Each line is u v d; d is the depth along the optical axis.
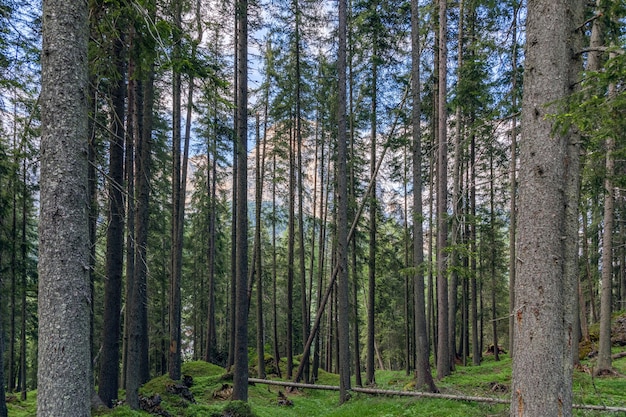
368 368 17.81
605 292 13.52
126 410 8.30
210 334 23.16
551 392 4.44
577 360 13.82
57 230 4.42
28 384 31.34
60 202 4.45
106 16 6.25
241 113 11.69
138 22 6.34
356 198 20.31
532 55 4.85
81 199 4.60
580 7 4.98
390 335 32.88
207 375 19.02
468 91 10.99
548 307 4.53
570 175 4.82
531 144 4.77
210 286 23.55
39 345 4.40
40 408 4.29
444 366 15.34
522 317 4.68
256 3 14.55
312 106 21.20
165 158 21.23
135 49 7.02
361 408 10.58
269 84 19.33
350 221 18.81
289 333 19.66
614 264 28.53
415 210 12.52
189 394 12.66
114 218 9.38
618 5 4.65
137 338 9.33
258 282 19.11
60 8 4.58
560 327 4.54
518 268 4.82
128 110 9.19
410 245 24.95
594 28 8.34
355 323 19.59
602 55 8.26
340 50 12.16
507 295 29.56
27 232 18.61
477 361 21.42
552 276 4.56
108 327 9.36
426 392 11.31
